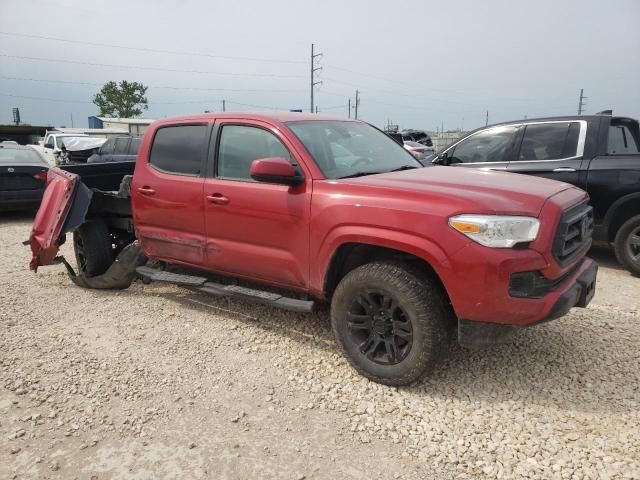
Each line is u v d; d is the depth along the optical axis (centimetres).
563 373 355
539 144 648
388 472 265
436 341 318
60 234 511
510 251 294
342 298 351
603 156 602
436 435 292
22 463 275
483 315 301
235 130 423
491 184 342
